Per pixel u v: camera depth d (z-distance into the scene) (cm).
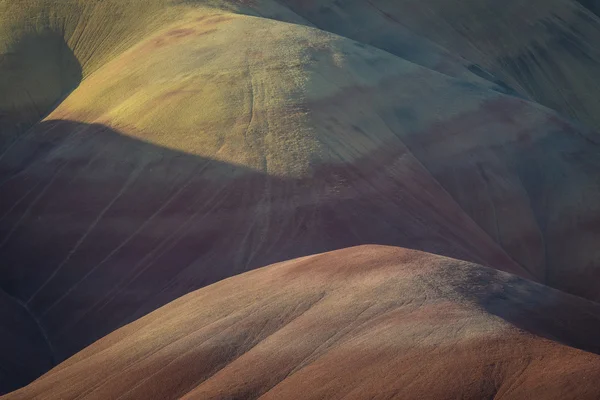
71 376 1911
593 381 1266
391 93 3691
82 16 4606
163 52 4006
